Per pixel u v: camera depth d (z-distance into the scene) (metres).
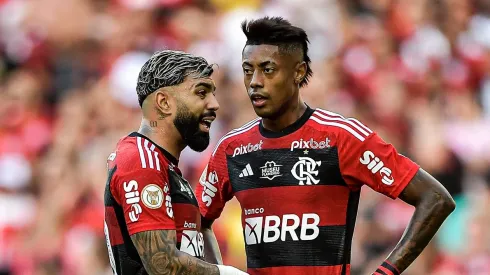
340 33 46.53
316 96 42.25
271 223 20.00
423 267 36.50
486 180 42.12
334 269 19.83
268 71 19.52
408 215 37.03
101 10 48.22
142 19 46.84
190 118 19.41
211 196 21.25
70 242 38.06
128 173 18.75
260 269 20.14
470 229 37.53
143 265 18.73
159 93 19.39
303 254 19.80
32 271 38.47
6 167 42.22
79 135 42.28
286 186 19.92
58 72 46.94
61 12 47.91
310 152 19.88
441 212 19.34
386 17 48.47
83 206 39.12
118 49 46.31
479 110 46.16
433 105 44.66
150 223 18.52
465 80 47.47
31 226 40.19
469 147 42.66
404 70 45.88
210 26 46.78
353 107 43.44
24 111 44.66
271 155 20.12
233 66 44.31
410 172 19.56
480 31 50.31
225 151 20.84
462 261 36.91
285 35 19.55
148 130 19.50
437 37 48.28
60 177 41.00
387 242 36.38
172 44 45.97
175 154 19.66
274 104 19.62
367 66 45.28
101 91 43.44
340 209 19.88
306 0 46.97
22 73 46.75
